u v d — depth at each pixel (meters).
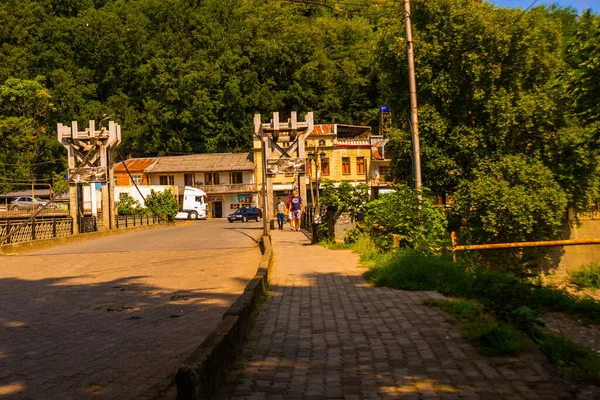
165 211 52.00
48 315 7.89
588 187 22.61
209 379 4.18
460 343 5.86
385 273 10.02
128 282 10.95
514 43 24.03
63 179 56.12
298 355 5.52
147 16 72.88
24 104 58.78
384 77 27.58
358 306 7.93
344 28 77.00
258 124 24.36
